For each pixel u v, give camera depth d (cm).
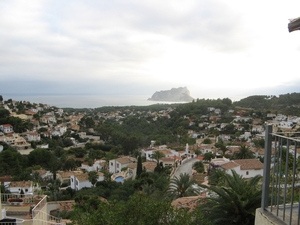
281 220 380
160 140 9250
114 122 13888
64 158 6612
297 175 522
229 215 732
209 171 3756
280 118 10281
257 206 712
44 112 15238
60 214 1922
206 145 7175
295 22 385
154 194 1891
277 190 398
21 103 15038
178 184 2033
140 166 4459
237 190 757
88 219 613
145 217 613
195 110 13825
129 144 8475
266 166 418
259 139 7406
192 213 646
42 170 5369
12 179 4466
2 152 5794
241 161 3600
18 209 1022
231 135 9156
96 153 7894
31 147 8106
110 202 679
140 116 15238
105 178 4659
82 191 3572
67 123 13488
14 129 9562
